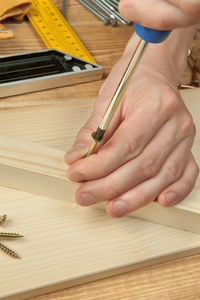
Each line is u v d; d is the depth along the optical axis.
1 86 0.52
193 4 0.29
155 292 0.42
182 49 0.49
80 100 0.53
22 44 0.59
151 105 0.42
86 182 0.42
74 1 0.67
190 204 0.44
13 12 0.60
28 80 0.53
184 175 0.44
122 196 0.42
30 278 0.40
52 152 0.44
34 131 0.49
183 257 0.44
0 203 0.44
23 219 0.43
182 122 0.43
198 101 0.54
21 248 0.42
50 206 0.44
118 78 0.46
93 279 0.42
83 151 0.42
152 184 0.42
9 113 0.50
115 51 0.61
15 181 0.44
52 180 0.43
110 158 0.41
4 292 0.39
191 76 0.59
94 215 0.45
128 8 0.31
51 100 0.54
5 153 0.44
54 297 0.41
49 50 0.57
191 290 0.43
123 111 0.44
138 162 0.41
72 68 0.56
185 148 0.44
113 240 0.43
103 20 0.64
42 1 0.65
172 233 0.45
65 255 0.42
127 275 0.43
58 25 0.62
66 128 0.50
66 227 0.43
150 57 0.47
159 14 0.31
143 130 0.41
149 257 0.43
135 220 0.45
